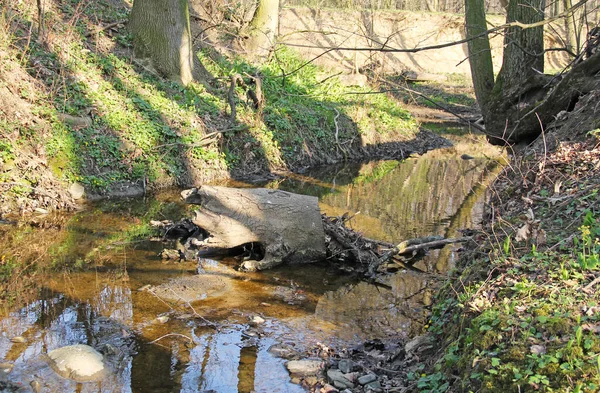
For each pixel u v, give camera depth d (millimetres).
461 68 34438
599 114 7488
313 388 4945
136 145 11867
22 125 10164
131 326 5953
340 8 34344
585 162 6590
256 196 8273
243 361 5398
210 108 14375
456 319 5055
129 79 13414
